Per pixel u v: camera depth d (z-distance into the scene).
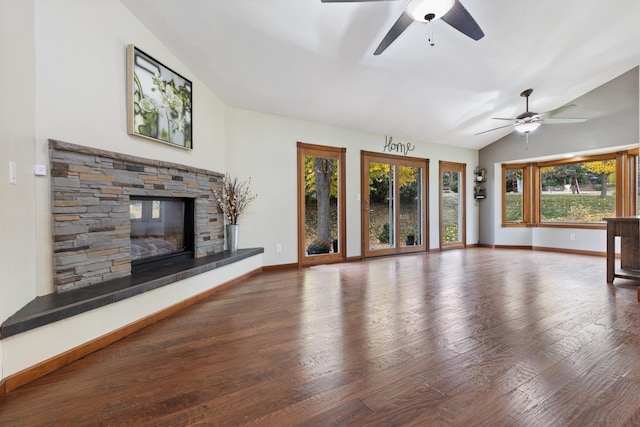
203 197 3.66
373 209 5.77
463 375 1.67
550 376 1.65
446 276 4.16
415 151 6.29
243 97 4.14
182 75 3.30
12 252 1.68
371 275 4.25
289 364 1.80
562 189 6.45
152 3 2.58
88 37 2.25
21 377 1.59
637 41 4.09
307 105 4.52
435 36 3.31
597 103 5.37
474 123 5.84
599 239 5.88
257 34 3.05
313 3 2.71
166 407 1.41
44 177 1.99
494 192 7.01
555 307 2.81
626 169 5.48
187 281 2.90
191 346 2.05
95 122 2.30
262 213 4.57
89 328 1.96
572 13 3.33
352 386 1.57
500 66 4.07
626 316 2.55
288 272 4.48
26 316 1.64
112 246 2.46
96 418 1.33
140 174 2.72
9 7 1.67
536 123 4.57
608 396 1.47
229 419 1.32
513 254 6.14
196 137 3.60
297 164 4.87
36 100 1.93
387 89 4.34
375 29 3.10
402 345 2.04
